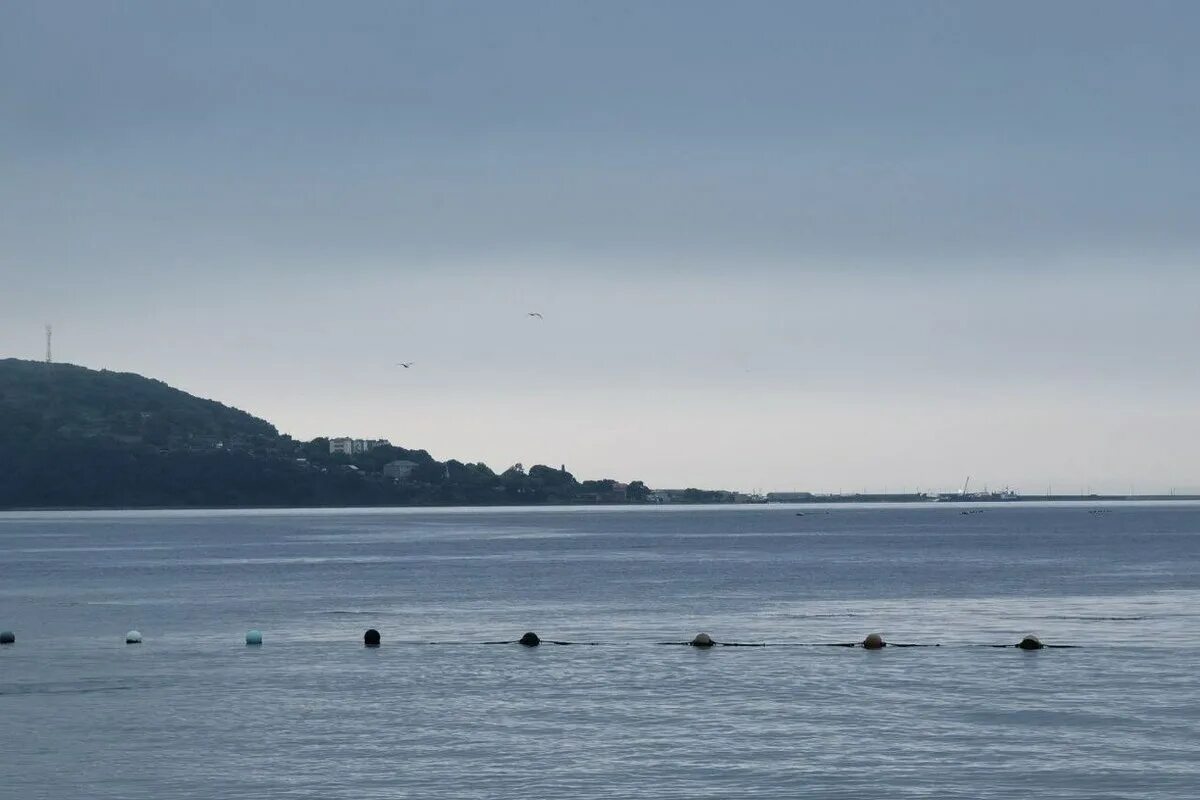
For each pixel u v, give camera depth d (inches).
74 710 2726.4
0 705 2783.0
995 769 2199.8
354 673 3179.1
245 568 7544.3
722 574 6845.5
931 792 2076.8
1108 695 2817.4
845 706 2716.5
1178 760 2247.8
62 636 3971.5
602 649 3592.5
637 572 7052.2
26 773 2217.0
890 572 6943.9
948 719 2581.2
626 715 2640.3
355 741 2422.5
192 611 4753.9
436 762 2265.0
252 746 2390.5
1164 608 4672.7
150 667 3292.3
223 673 3191.4
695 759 2273.6
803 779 2148.1
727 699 2802.7
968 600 5083.7
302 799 2055.9
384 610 4761.3
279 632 4045.3
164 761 2287.2
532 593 5556.1
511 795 2069.4
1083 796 2050.9
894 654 3459.6
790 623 4232.3
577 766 2231.8
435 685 2999.5
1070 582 6058.1
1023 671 3147.1
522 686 2977.4
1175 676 3053.6
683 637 3863.2
